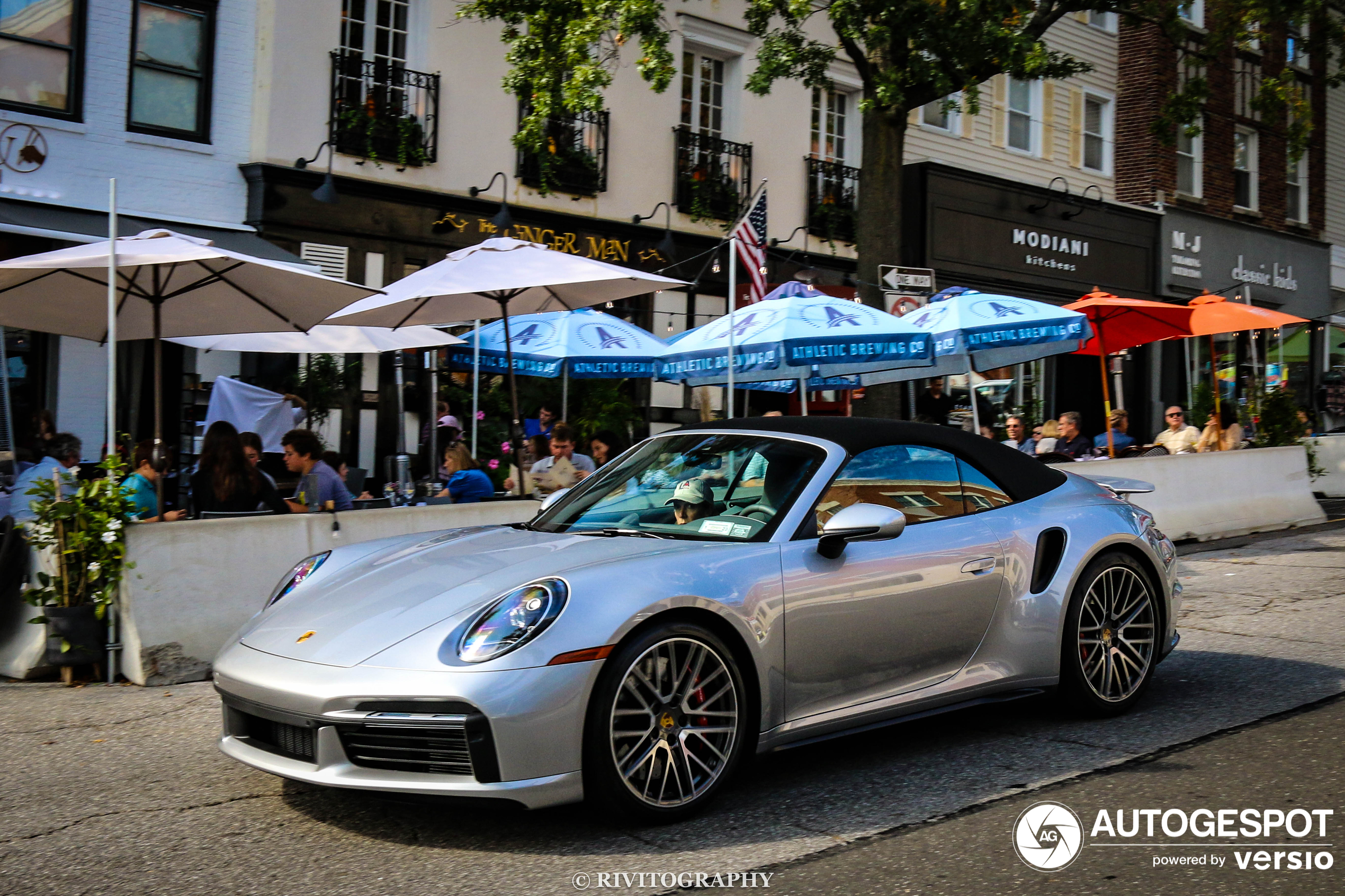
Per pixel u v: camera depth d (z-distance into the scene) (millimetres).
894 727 4922
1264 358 23750
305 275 7223
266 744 3785
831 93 19047
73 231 11266
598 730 3545
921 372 12578
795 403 17672
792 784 4148
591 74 11492
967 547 4516
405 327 10188
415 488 11984
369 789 3469
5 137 11469
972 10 11031
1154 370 23609
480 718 3398
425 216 14242
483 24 14773
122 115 12188
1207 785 4055
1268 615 7383
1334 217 28875
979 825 3691
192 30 12609
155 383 7344
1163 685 5590
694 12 16922
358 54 13875
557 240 15484
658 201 16688
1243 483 12102
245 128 13016
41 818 3838
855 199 19047
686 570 3832
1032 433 17578
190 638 6098
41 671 6125
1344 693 5320
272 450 11219
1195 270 24344
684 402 17234
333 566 4500
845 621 4113
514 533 4562
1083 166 23156
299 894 3189
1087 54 23016
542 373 11898
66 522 5992
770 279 17781
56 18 11766
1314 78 26922
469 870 3355
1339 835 3576
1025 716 5055
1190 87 15523
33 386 11805
